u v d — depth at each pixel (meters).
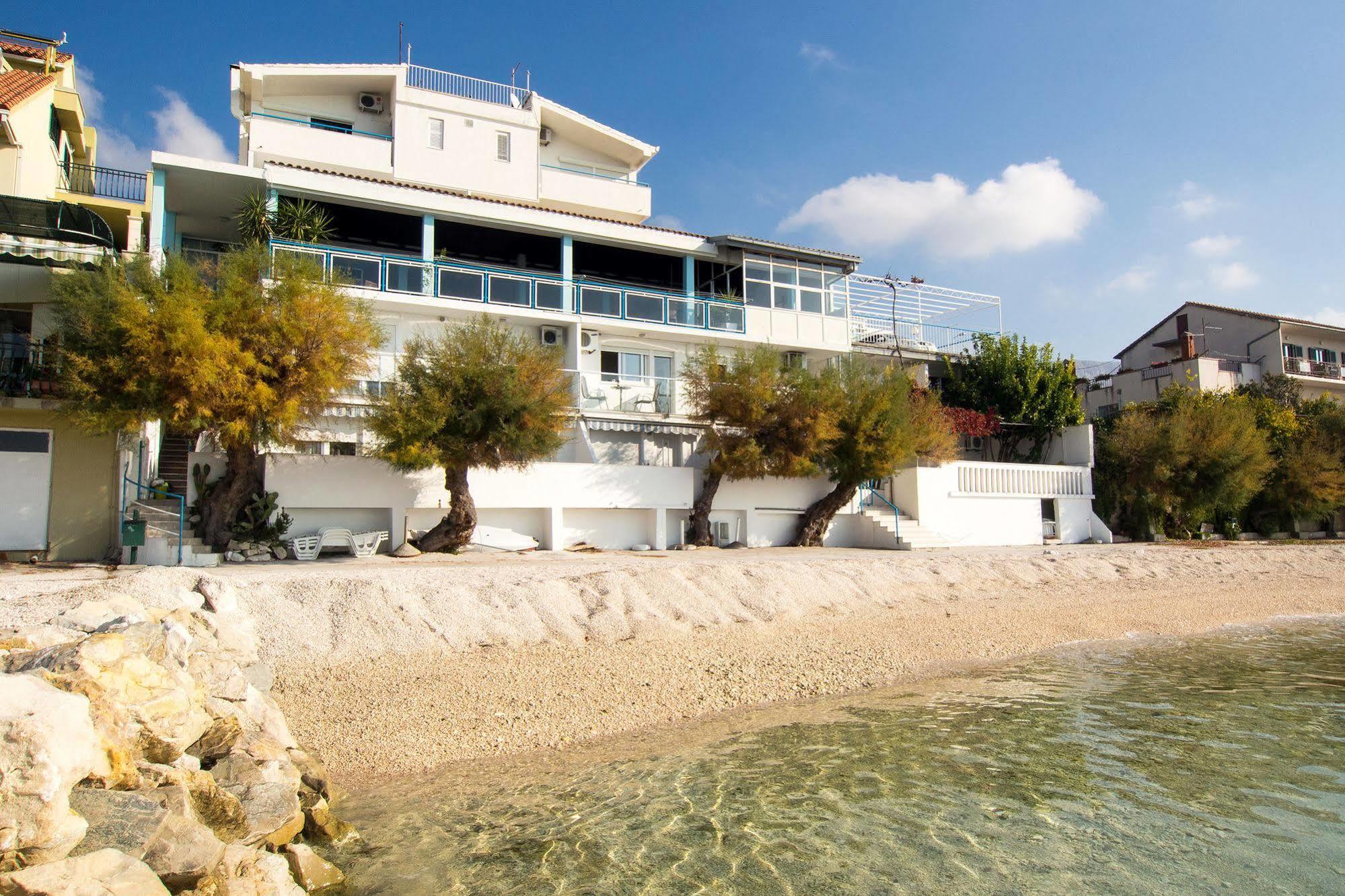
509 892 5.95
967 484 30.34
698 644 14.18
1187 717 10.70
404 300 25.14
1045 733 9.97
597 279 32.44
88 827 4.85
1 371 17.59
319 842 6.79
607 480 24.36
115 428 16.52
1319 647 15.88
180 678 6.93
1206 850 6.73
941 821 7.27
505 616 13.85
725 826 7.16
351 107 32.09
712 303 30.52
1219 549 29.94
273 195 24.89
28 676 5.23
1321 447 37.91
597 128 35.41
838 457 26.41
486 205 27.59
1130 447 34.53
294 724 9.73
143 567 16.12
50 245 18.75
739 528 27.59
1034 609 19.11
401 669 11.74
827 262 33.16
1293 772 8.59
